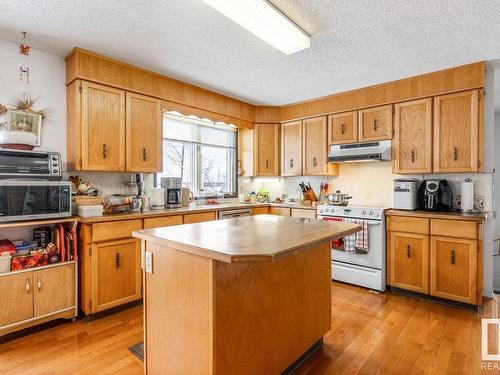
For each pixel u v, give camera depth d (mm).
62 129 2791
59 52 2691
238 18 2002
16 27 2256
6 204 2133
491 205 3016
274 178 4809
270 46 2541
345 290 3227
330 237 1591
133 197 3102
